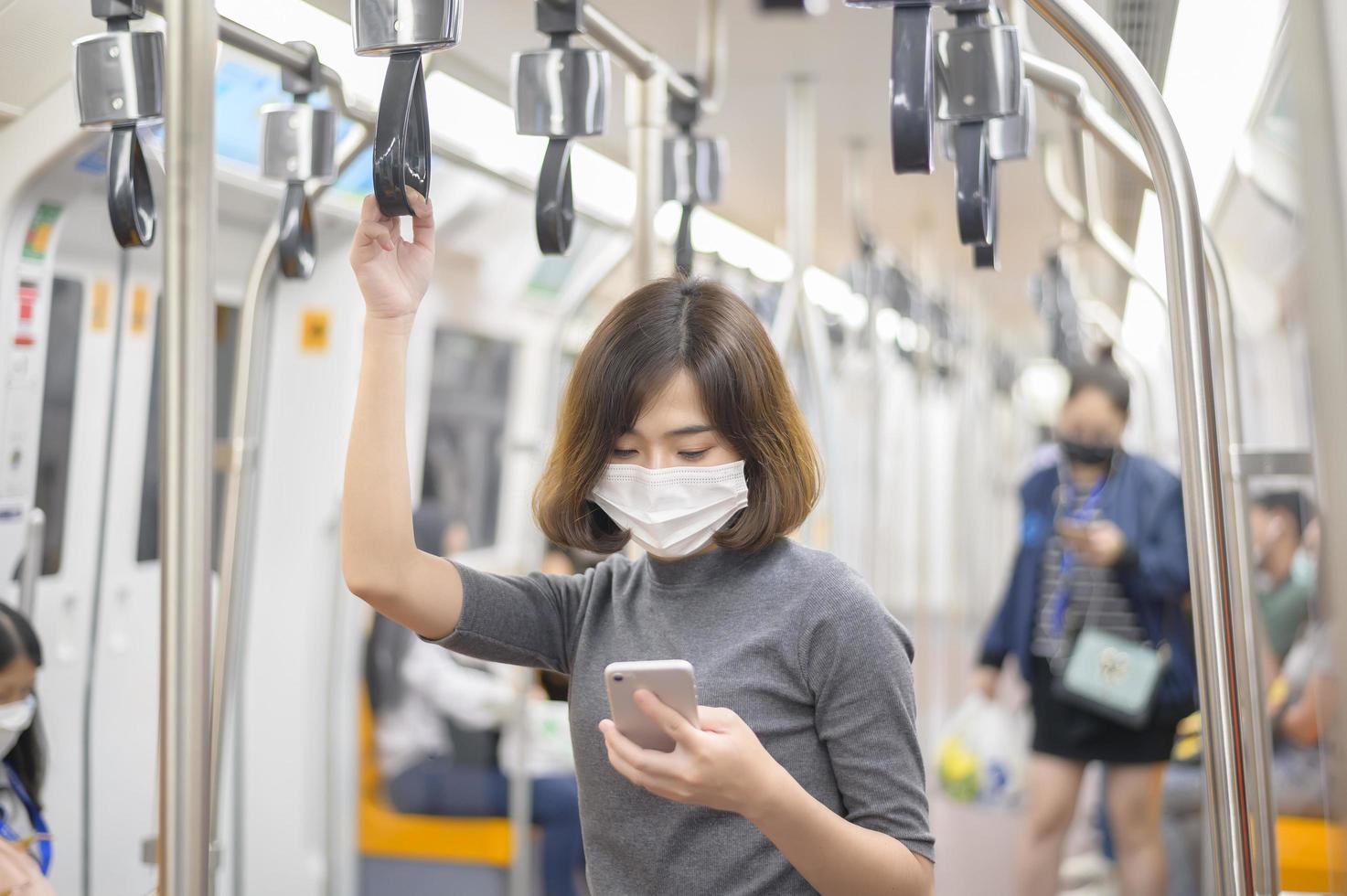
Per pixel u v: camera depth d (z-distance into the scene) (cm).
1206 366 122
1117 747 329
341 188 341
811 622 122
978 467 813
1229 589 123
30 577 256
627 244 324
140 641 314
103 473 299
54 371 280
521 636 138
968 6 129
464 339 465
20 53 213
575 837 411
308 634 367
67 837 294
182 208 111
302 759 367
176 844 108
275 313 366
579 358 129
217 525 357
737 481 124
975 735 430
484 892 402
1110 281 625
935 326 668
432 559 133
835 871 110
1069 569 342
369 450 128
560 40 155
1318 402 110
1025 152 179
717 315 126
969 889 420
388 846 407
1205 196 335
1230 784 122
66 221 257
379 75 260
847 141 366
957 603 666
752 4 241
